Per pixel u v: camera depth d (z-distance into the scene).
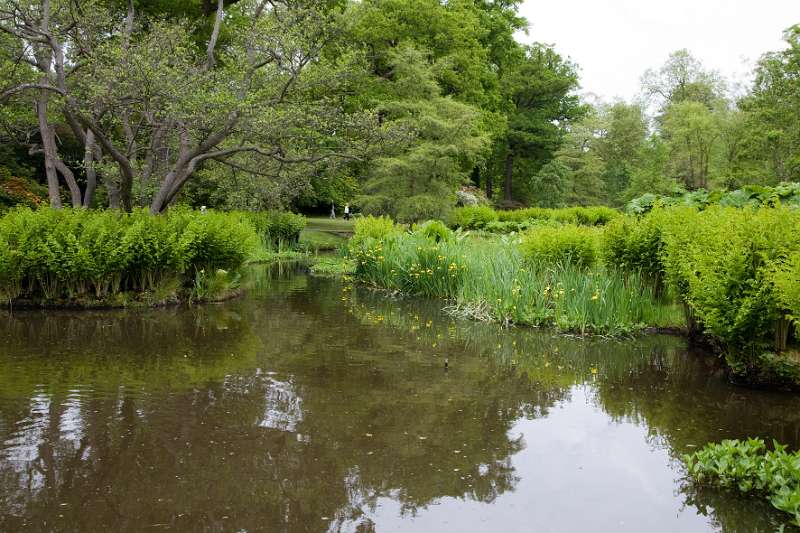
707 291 6.49
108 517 3.46
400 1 24.77
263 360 7.07
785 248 6.16
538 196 45.03
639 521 3.61
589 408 5.68
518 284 9.73
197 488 3.85
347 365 6.96
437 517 3.59
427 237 14.40
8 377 6.11
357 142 14.00
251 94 12.27
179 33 12.88
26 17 11.59
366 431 4.91
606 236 9.73
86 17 12.72
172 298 10.69
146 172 14.06
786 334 6.45
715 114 40.44
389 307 11.06
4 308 9.66
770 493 3.96
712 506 3.82
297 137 13.17
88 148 13.34
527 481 4.11
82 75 12.38
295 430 4.88
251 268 17.70
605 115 53.25
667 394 6.17
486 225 26.69
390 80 24.91
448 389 6.15
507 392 6.12
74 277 9.81
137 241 9.99
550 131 46.94
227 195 20.72
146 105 11.46
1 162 18.77
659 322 9.17
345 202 37.47
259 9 15.06
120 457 4.27
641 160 45.56
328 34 14.03
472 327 9.33
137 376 6.27
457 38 26.23
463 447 4.66
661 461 4.50
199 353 7.32
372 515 3.59
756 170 31.05
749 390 6.37
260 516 3.53
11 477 3.93
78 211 10.41
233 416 5.16
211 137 13.00
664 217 9.32
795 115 28.83
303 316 10.03
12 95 12.50
